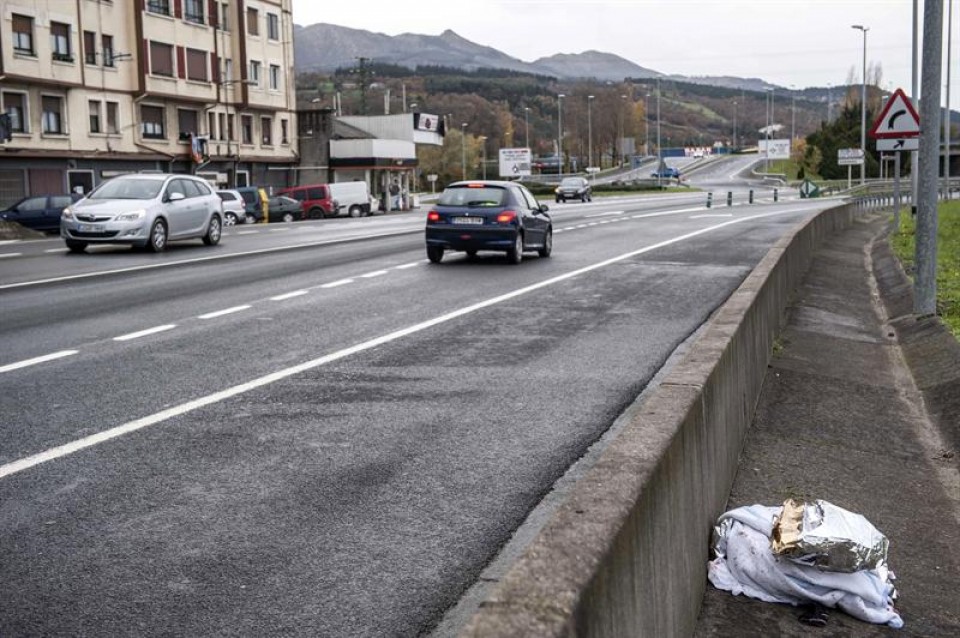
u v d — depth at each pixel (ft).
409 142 252.62
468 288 48.55
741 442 20.99
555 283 50.78
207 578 13.58
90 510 16.31
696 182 445.37
